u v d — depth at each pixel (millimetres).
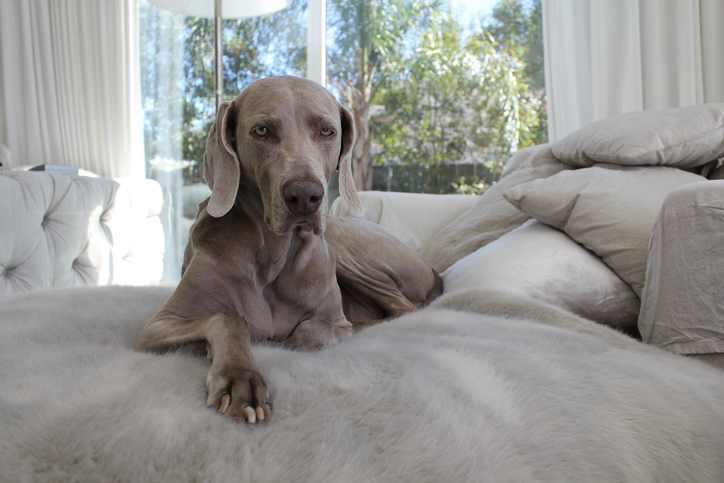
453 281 1648
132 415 676
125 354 919
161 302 1441
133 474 611
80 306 1311
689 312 1130
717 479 847
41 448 628
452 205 2443
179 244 4195
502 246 1599
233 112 1188
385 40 3912
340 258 1629
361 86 3973
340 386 773
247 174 1160
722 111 1704
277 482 621
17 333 1044
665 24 3059
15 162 3840
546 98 3361
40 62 3830
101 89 3904
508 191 1699
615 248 1466
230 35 4137
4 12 3758
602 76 3143
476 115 3787
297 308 1256
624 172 1630
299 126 1118
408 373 809
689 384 936
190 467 623
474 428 711
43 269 2162
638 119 1750
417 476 647
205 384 796
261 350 964
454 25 3789
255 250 1178
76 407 691
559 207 1589
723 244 1100
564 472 721
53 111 3859
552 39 3299
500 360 892
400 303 1649
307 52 4008
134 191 2846
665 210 1187
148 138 4148
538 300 1278
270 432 682
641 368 943
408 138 3912
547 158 2199
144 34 4078
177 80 4133
